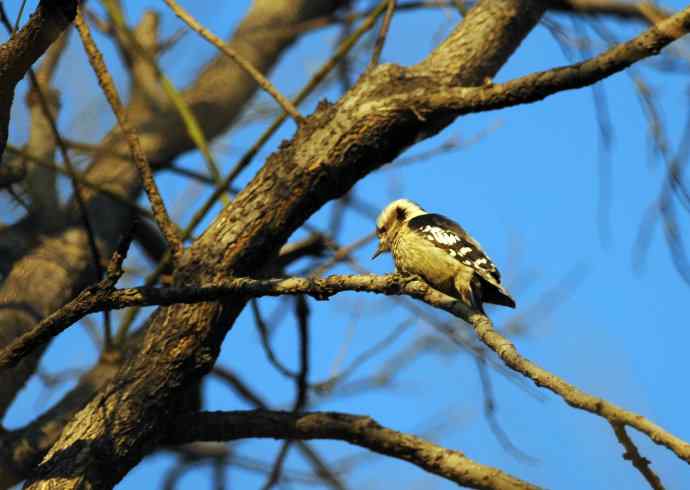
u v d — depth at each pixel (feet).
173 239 35.40
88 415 33.65
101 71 35.37
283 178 36.40
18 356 27.55
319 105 38.14
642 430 21.94
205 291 27.86
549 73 30.60
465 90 33.76
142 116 45.80
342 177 36.91
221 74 47.34
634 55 28.50
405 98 36.19
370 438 36.11
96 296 27.30
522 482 35.01
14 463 37.65
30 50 26.48
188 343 34.37
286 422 36.19
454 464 35.73
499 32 39.75
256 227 35.86
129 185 45.37
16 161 43.19
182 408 35.86
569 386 23.75
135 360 34.50
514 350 25.98
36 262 42.01
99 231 44.21
